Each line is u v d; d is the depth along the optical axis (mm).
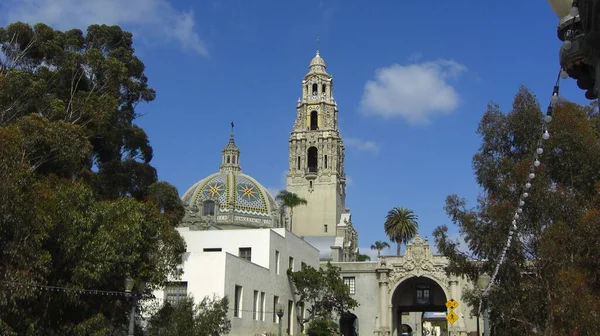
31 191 28516
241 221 109938
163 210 50000
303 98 146750
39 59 45594
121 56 50062
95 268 31031
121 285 34656
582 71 12766
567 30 12758
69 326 30984
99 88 46344
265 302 60719
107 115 42781
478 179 42250
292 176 140750
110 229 33125
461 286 81000
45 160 36406
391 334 82625
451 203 43500
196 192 113125
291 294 69438
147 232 36375
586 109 43344
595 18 10938
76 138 36750
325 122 143875
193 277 51531
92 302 32906
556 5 12945
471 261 44031
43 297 29766
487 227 40281
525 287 35188
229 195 112125
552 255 31375
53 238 30438
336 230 134875
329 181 138875
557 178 38344
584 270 29516
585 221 30500
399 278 83188
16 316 28031
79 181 35219
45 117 39719
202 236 63875
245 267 56094
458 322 79500
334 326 72125
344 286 69688
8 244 27016
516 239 37000
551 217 35969
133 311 30875
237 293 54719
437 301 86562
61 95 45062
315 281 67312
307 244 77562
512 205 37656
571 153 37000
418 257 83125
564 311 27562
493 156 43312
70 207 31453
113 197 47906
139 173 49781
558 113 38344
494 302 37625
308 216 137375
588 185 36781
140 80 51812
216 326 41219
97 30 50906
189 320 40031
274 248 64250
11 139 28219
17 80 39156
